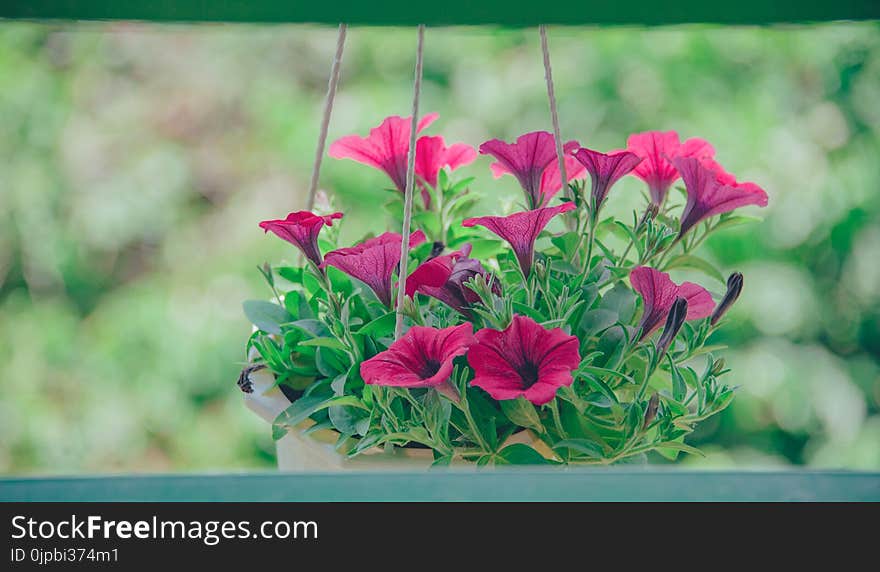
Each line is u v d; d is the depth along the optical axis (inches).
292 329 73.2
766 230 154.3
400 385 66.3
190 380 159.8
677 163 73.4
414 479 63.8
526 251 70.1
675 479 63.9
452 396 68.3
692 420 70.4
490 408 70.9
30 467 158.7
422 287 69.5
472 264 69.8
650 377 70.4
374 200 160.1
